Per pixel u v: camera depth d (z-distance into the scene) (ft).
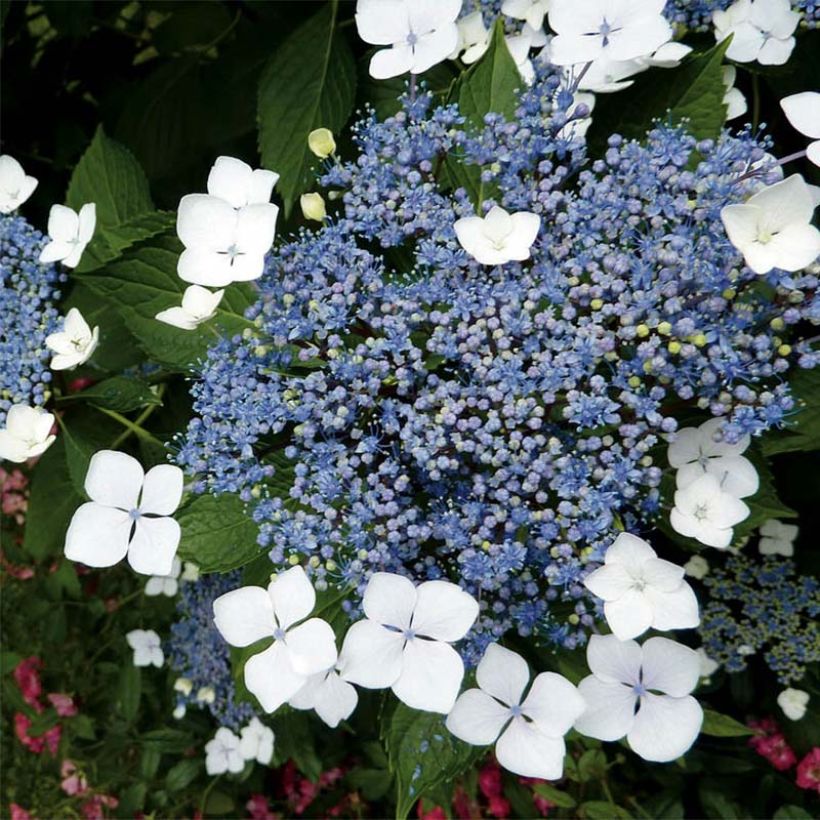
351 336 1.13
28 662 2.42
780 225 0.98
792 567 1.70
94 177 1.48
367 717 2.01
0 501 2.38
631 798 1.88
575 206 1.06
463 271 1.10
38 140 2.16
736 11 1.25
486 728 1.07
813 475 1.64
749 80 1.50
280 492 1.15
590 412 1.02
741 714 1.89
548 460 1.03
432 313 1.06
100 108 2.11
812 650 1.67
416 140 1.11
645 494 1.13
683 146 1.07
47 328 1.29
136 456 1.68
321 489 1.07
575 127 1.15
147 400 1.29
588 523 1.03
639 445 1.03
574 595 1.06
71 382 1.60
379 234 1.11
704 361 1.02
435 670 1.02
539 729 1.06
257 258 1.08
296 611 1.04
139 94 1.88
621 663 1.06
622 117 1.23
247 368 1.10
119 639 2.34
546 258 1.08
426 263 1.08
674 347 1.01
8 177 1.35
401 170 1.11
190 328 1.16
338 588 1.12
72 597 2.25
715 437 1.06
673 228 1.05
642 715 1.07
